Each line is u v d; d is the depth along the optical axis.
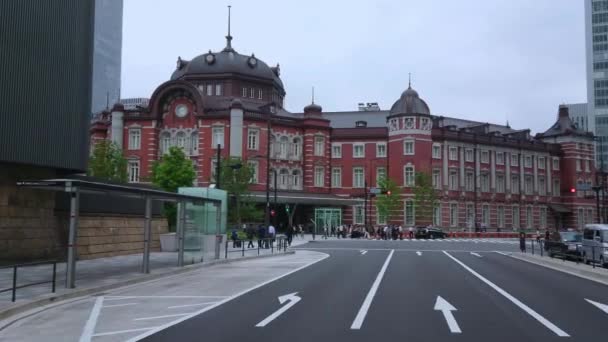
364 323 11.22
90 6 26.61
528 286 17.97
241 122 64.44
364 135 73.94
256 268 24.67
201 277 20.61
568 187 87.62
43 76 23.02
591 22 134.12
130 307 13.37
